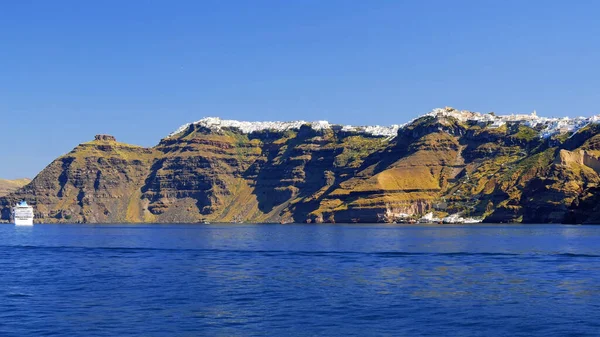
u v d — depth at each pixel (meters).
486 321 89.94
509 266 155.12
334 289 118.00
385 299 106.88
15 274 145.12
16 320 91.44
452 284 123.50
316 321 90.12
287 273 143.38
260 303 103.56
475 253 195.12
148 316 93.69
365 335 82.56
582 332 83.62
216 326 87.31
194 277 137.00
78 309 99.06
